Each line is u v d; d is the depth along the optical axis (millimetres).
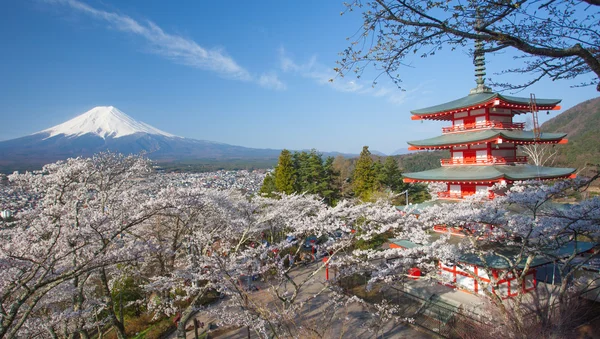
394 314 14367
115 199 12664
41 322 9641
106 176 13273
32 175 11641
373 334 12828
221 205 13234
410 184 38406
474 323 11695
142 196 11703
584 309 11812
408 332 13086
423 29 4230
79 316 10516
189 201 10266
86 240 9031
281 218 16281
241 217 14375
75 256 9891
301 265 21484
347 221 12359
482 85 18219
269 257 12570
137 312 16703
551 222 10375
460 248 12477
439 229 16969
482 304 13383
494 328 10352
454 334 12133
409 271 17391
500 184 13461
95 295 15086
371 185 34688
